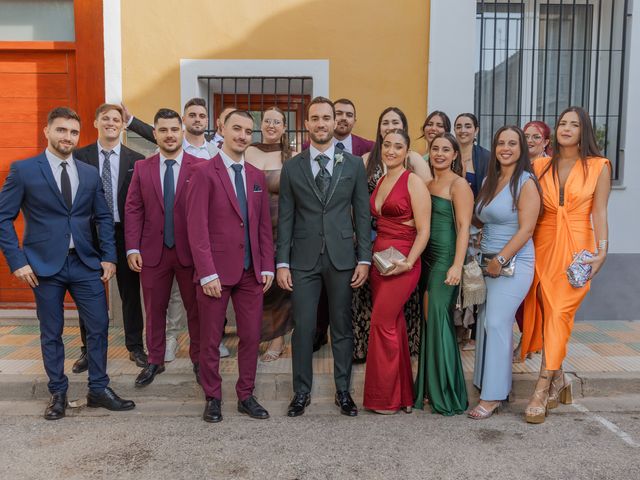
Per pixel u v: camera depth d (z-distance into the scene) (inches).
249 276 153.1
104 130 170.9
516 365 179.2
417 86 220.7
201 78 220.7
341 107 183.8
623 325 225.8
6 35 225.6
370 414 157.2
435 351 156.5
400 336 156.9
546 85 237.1
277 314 179.8
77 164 155.3
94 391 158.6
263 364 179.8
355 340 177.2
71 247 152.5
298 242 154.3
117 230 174.2
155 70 219.1
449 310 156.9
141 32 217.9
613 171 235.6
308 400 158.7
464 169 172.2
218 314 149.6
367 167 170.7
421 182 152.4
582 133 150.9
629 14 228.4
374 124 221.5
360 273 153.6
